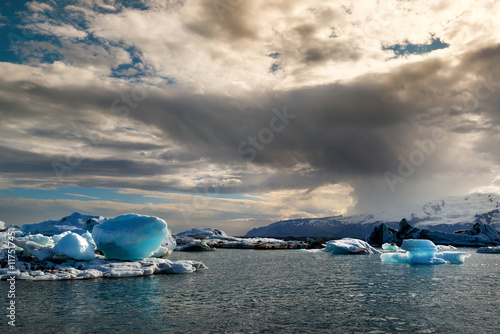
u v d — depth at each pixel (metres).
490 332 12.09
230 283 22.41
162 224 27.25
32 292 18.25
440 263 36.69
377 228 94.62
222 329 12.32
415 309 15.42
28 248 25.28
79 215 51.16
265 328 12.48
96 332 11.84
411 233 89.31
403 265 35.50
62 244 25.30
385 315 14.35
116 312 14.48
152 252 29.56
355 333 11.98
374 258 45.91
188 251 64.50
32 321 13.06
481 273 28.38
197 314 14.31
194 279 23.83
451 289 20.62
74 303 15.91
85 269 24.88
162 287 20.25
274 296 18.23
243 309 15.27
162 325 12.70
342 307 15.77
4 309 14.77
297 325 12.87
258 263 38.19
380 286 21.72
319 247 77.56
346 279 24.86
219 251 64.81
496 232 85.75
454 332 12.12
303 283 22.88
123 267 25.34
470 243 83.19
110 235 26.17
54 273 22.98
